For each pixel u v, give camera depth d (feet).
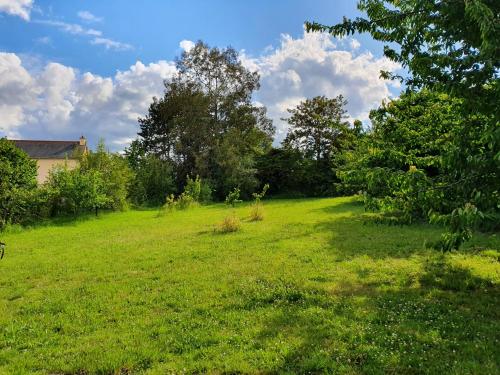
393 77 21.35
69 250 37.17
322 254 28.48
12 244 43.14
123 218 71.10
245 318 17.10
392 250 28.30
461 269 22.53
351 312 17.04
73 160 101.45
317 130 126.93
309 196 124.16
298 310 17.70
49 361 14.11
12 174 62.54
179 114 131.03
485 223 15.70
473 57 14.76
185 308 19.02
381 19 16.42
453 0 14.55
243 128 132.36
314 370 12.54
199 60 130.21
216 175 120.57
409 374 12.01
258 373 12.56
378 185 20.01
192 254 31.50
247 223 50.11
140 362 13.69
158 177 113.91
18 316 19.20
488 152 14.73
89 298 21.36
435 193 16.38
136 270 27.43
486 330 14.66
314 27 16.87
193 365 13.15
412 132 29.17
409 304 17.65
